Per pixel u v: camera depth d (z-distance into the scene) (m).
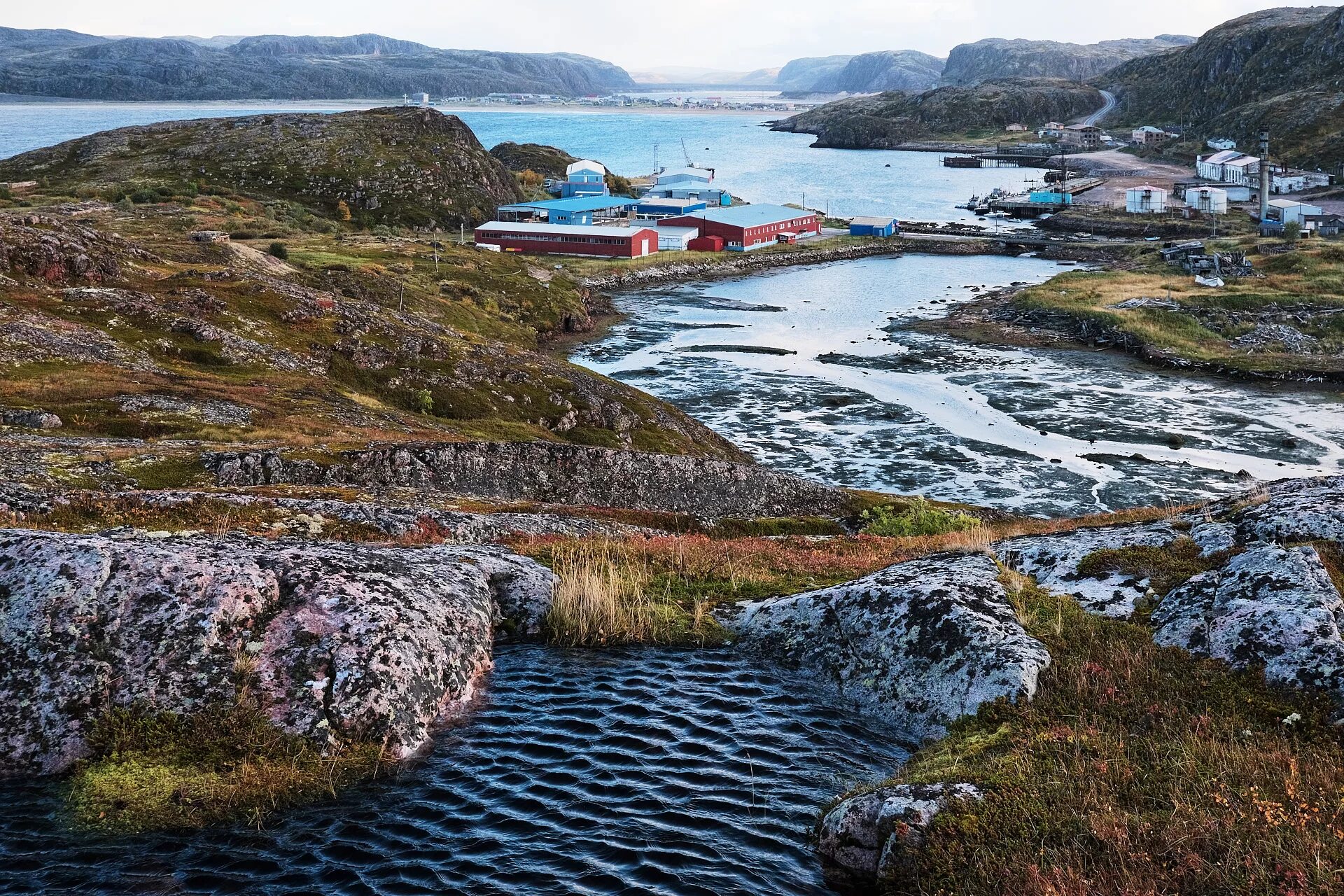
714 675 18.11
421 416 75.38
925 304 169.25
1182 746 12.69
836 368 125.56
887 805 12.32
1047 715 14.26
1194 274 173.50
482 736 15.65
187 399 56.12
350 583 16.83
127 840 12.45
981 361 128.88
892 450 92.56
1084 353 133.25
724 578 23.59
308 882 11.80
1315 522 19.00
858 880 12.09
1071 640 16.50
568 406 88.81
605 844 12.73
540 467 54.44
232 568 16.14
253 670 14.96
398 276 147.50
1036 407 107.19
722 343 142.38
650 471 58.62
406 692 15.39
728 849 12.67
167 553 16.30
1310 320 140.12
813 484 66.62
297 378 73.56
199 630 15.06
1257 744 12.73
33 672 14.39
